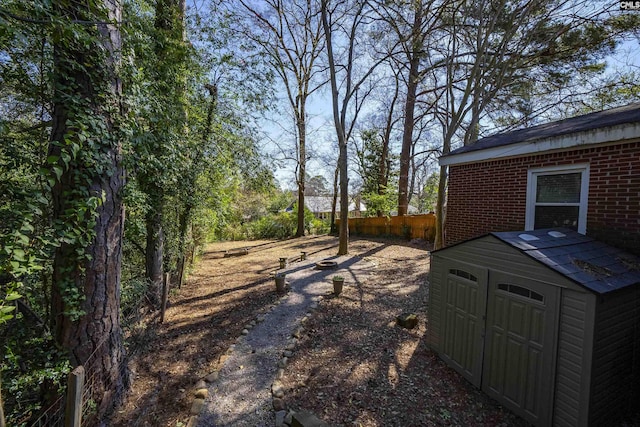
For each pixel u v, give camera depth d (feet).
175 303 25.02
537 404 10.69
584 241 13.39
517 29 33.99
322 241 60.49
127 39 14.06
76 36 9.07
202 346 17.44
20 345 11.95
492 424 11.04
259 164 30.73
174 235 25.88
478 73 38.32
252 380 13.76
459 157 22.43
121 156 13.25
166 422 11.55
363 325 19.30
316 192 113.60
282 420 11.23
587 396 9.36
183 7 24.04
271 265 39.37
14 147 11.39
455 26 36.09
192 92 23.15
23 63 11.77
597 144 13.89
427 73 48.26
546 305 10.41
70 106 10.77
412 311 21.44
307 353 16.06
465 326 13.74
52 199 11.57
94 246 12.03
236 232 76.79
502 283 11.96
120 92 12.95
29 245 10.46
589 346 9.31
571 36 34.17
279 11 52.65
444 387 13.16
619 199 13.32
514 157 18.79
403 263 36.09
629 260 12.00
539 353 10.64
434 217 48.67
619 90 36.96
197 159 24.20
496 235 12.30
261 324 19.81
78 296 11.61
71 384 7.88
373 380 13.67
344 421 11.18
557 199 16.47
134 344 16.85
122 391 13.19
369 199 69.72
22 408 11.60
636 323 10.45
